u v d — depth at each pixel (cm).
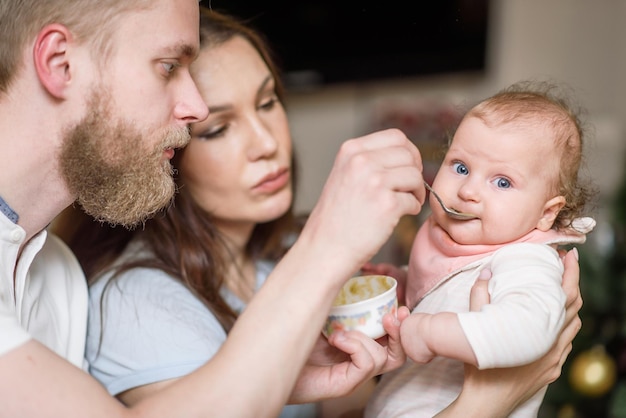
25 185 85
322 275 76
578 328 96
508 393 91
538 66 334
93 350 105
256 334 75
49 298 102
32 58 80
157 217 114
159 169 89
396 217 77
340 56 315
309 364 99
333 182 80
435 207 99
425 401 98
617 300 190
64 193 89
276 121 122
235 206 119
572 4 332
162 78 85
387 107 304
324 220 78
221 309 112
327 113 329
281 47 304
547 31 331
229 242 128
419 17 189
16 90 81
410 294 108
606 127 285
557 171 95
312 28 309
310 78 315
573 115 100
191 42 87
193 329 103
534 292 81
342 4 306
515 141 93
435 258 102
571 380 187
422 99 321
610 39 342
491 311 79
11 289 86
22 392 69
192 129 112
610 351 190
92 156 84
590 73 344
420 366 100
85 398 70
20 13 79
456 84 332
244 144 116
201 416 71
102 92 81
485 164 95
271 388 74
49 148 83
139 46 82
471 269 97
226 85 112
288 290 76
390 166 79
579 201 100
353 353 89
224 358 74
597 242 202
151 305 103
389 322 89
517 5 323
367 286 102
